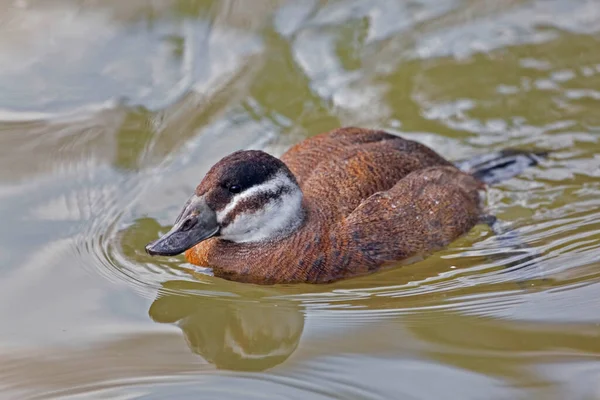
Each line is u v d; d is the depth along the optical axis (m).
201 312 10.73
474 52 16.47
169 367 9.55
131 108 14.98
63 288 11.03
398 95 15.52
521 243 12.07
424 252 11.61
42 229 12.24
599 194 13.16
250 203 11.02
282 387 9.15
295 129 14.68
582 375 9.18
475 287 11.12
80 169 13.59
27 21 16.95
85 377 9.35
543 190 13.31
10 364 9.55
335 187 11.67
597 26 16.91
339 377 9.30
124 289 11.12
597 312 10.32
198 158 13.96
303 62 16.22
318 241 11.16
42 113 14.79
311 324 10.45
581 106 15.09
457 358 9.59
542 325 10.16
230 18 17.20
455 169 12.82
